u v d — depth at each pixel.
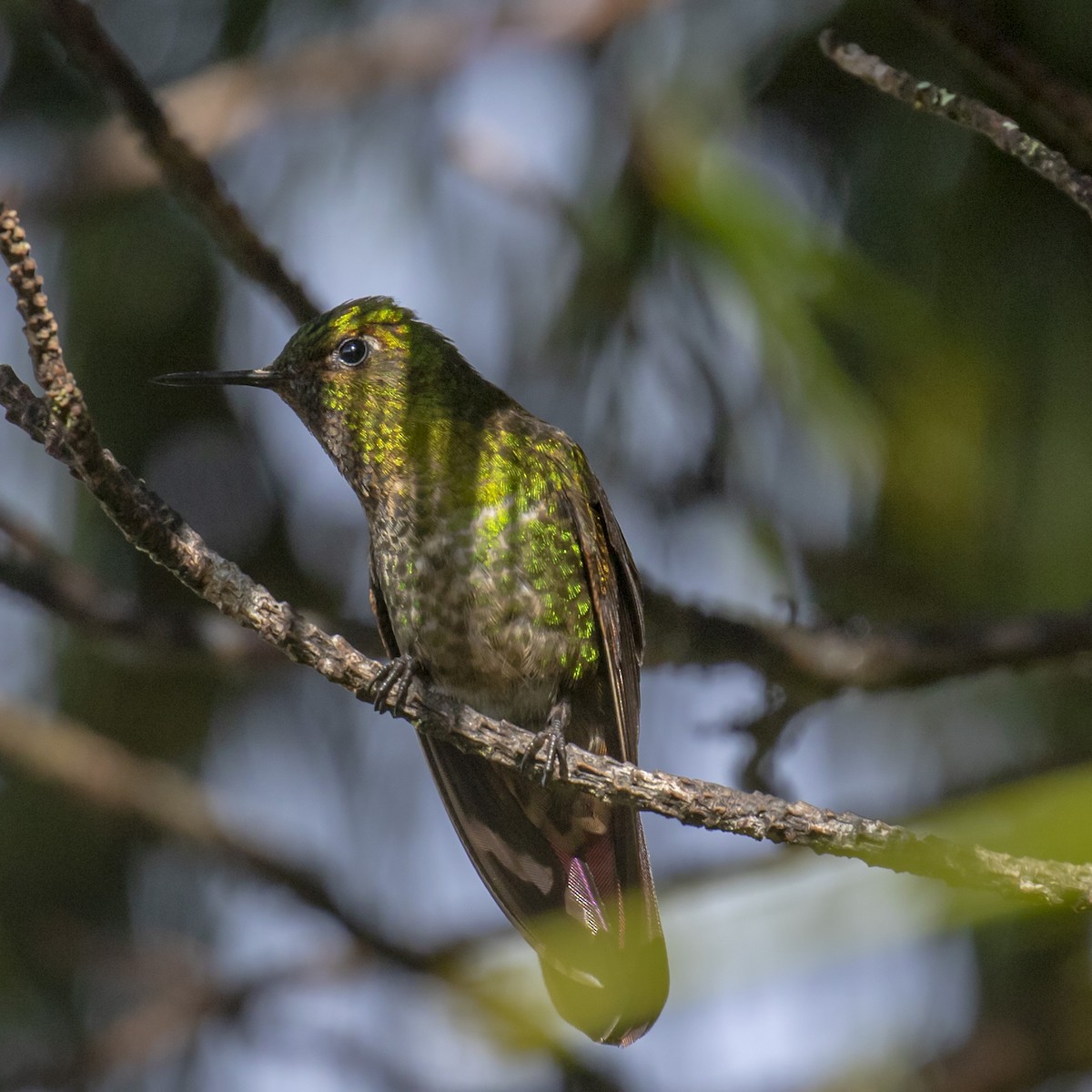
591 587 7.55
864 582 7.96
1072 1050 7.66
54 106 9.16
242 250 7.17
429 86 8.70
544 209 7.99
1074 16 6.93
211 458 9.07
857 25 7.41
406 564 7.61
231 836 8.29
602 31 8.35
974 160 7.24
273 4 8.95
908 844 5.05
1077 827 3.43
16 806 9.16
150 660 8.07
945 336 7.05
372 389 7.78
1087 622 7.02
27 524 7.61
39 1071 8.46
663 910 4.39
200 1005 8.66
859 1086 7.14
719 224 7.02
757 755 7.51
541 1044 5.78
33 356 4.97
